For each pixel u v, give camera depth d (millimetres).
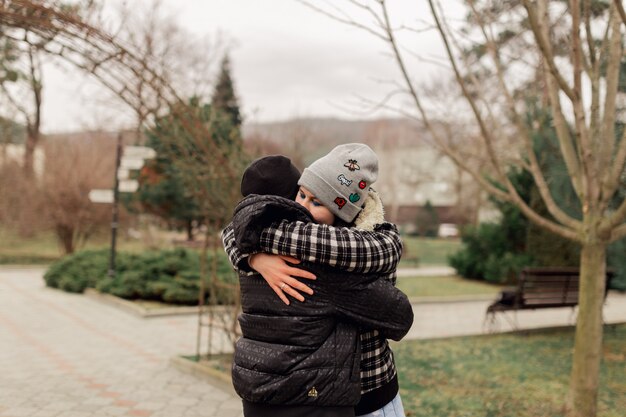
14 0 3324
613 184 4195
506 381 5688
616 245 9250
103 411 4629
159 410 4684
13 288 12812
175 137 5004
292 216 1751
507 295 8703
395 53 4332
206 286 9570
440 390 5355
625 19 3158
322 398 1652
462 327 9312
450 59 4172
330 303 1701
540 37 3594
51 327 8367
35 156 20922
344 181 1800
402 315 1742
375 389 1826
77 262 13125
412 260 22656
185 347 7129
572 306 8984
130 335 7898
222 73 33719
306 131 36781
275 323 1716
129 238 25109
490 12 4914
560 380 5734
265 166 1896
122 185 12125
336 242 1678
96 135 21766
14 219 22781
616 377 5941
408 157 52562
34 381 5480
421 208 48219
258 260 1756
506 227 15477
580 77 3863
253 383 1697
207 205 5680
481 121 4398
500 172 4602
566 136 4684
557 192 8445
